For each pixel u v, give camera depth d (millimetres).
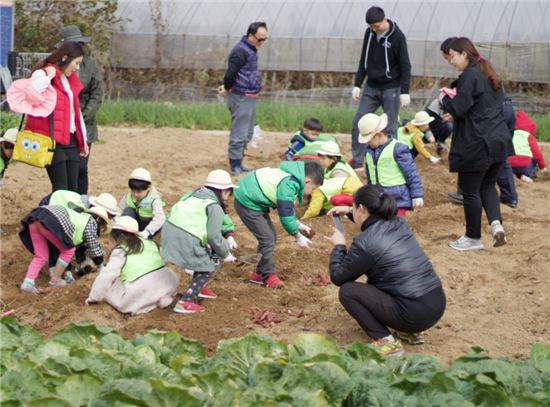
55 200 8680
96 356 5086
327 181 10586
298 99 21781
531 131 12992
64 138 9062
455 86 8750
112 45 23266
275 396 4656
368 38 12445
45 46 22812
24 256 9438
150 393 4586
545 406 4812
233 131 12852
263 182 8062
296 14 22453
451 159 8945
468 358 5504
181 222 7617
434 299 6566
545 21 20609
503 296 7867
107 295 7641
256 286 8398
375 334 6637
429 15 21469
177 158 14148
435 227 10570
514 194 11164
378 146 9141
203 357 5781
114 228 7707
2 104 15406
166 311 7773
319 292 8289
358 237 6609
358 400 4840
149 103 18578
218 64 22828
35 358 5230
